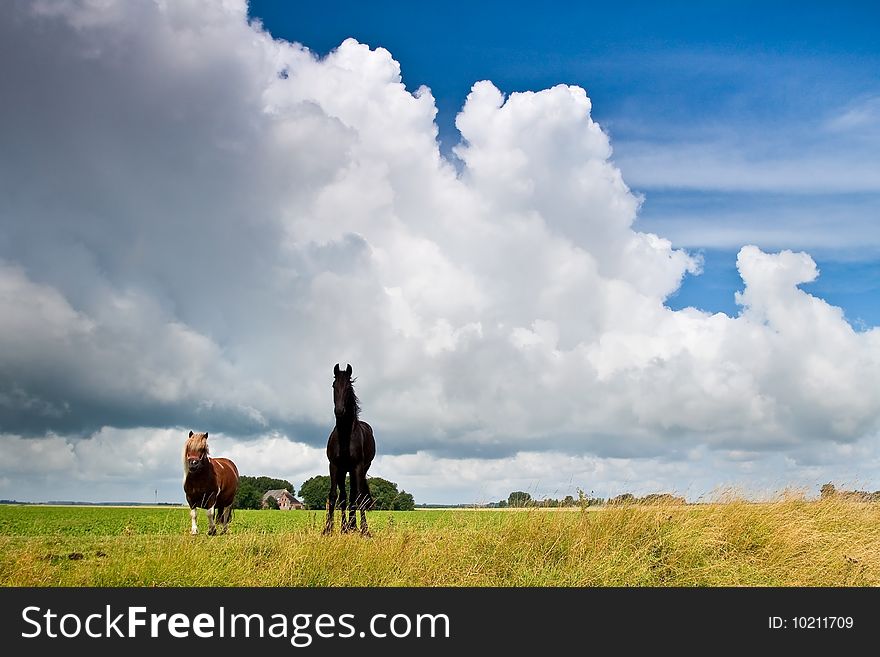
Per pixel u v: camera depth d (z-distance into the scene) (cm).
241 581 1132
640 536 1377
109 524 2941
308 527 1451
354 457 1766
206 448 1883
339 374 1788
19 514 4381
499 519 1459
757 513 1485
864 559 1355
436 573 1219
